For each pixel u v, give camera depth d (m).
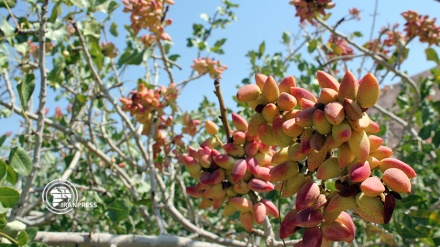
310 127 0.42
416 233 0.64
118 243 0.63
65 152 1.56
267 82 0.46
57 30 0.87
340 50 1.46
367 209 0.40
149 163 0.82
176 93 0.92
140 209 1.06
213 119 1.46
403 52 1.27
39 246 0.53
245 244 0.67
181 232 1.38
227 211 0.58
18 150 0.65
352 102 0.40
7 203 0.53
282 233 0.43
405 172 0.41
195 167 0.57
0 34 0.81
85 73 1.25
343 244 1.05
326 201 0.42
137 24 1.03
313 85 1.44
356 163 0.41
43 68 0.70
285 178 0.44
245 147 0.56
